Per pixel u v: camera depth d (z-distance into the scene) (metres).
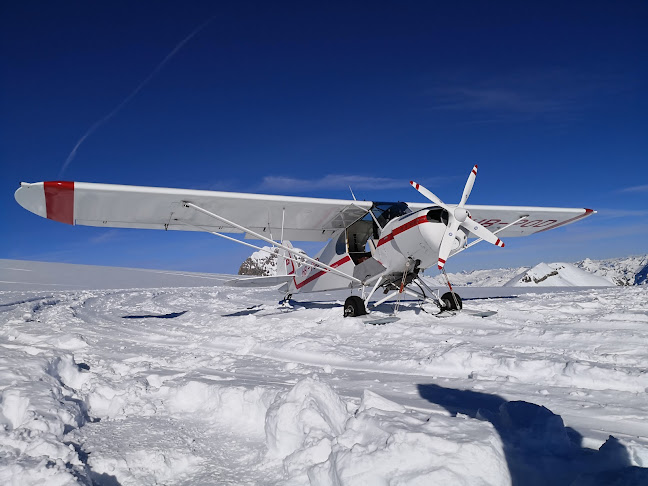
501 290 18.36
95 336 6.72
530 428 1.85
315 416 1.99
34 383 2.71
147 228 8.49
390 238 7.54
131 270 31.97
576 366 3.09
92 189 6.64
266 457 1.99
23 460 1.72
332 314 8.02
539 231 11.63
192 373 3.66
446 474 1.40
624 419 2.15
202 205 7.77
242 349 5.14
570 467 1.59
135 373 3.77
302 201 7.91
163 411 2.75
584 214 10.22
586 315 6.67
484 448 1.51
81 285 20.92
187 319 8.87
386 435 1.68
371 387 3.03
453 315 7.07
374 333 5.80
